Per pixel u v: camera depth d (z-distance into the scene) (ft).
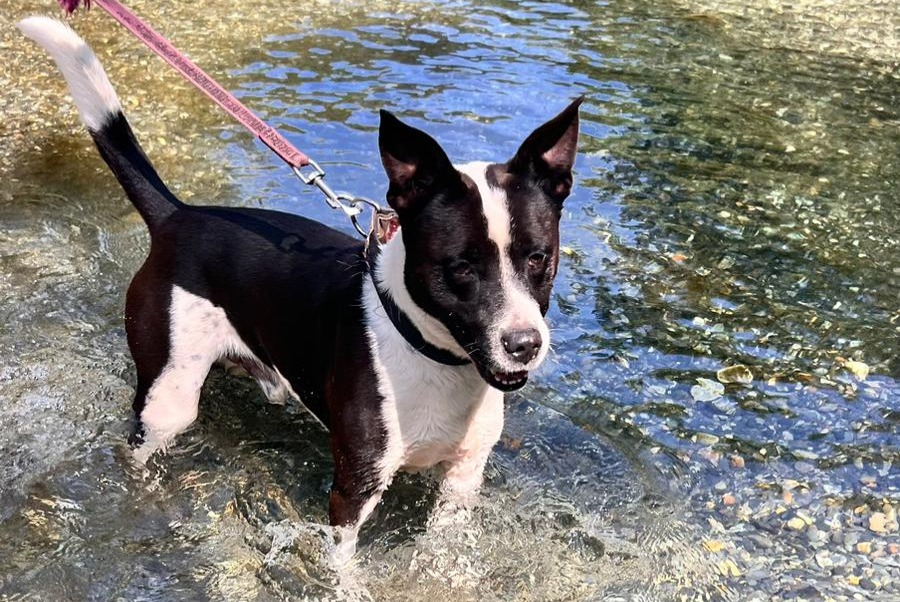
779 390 5.21
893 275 6.02
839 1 11.03
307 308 4.32
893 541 4.48
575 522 4.58
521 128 7.30
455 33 9.25
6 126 6.98
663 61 8.99
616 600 4.25
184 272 4.51
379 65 8.36
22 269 5.65
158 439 4.68
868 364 5.37
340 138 7.01
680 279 5.92
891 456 4.87
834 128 7.89
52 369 5.11
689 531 4.52
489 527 4.54
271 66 8.22
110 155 4.66
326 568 4.27
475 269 3.83
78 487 4.59
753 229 6.39
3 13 8.99
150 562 4.31
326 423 4.42
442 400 4.10
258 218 4.60
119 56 8.25
